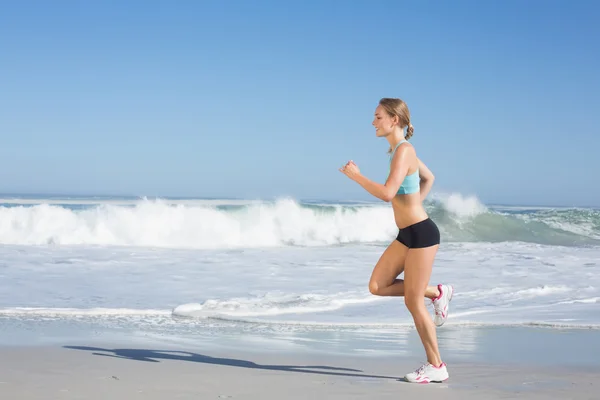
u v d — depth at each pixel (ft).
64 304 23.40
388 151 13.48
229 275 32.78
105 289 27.37
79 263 36.32
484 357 16.14
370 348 17.15
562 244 62.03
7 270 32.65
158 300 24.91
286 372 13.43
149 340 17.38
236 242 53.78
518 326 21.11
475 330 20.40
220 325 20.34
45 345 15.88
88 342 16.63
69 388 11.06
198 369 13.38
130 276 31.68
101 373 12.55
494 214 67.36
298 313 22.71
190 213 55.01
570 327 21.01
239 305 23.44
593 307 25.09
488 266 38.24
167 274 32.71
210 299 24.94
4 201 119.85
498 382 12.84
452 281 31.89
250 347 16.80
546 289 29.07
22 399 10.15
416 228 12.77
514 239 64.80
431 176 13.52
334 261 39.91
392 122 13.15
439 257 43.27
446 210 67.56
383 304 24.67
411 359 15.67
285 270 35.19
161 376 12.42
